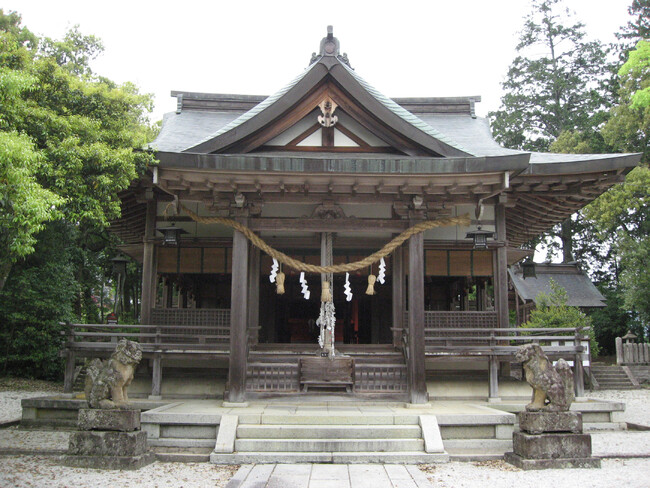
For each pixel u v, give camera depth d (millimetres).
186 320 12438
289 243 13352
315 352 11695
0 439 9516
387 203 11039
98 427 7773
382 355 12086
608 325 31719
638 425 10945
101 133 9922
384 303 18828
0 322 18953
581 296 32156
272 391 10844
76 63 23594
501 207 12883
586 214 29734
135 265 28938
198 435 8758
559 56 40938
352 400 10742
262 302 18266
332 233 11938
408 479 7047
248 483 6812
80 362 20641
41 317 19234
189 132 15203
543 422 7836
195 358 11523
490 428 8977
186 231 13109
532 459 7695
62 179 8727
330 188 10422
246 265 10812
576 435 7809
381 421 8820
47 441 9344
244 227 10773
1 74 7352
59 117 9305
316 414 8977
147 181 11539
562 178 11836
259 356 11727
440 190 10648
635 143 30797
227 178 10234
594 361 28688
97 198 9305
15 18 21297
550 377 8008
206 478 7129
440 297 18625
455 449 8664
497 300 12695
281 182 10312
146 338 12664
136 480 6945
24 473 7207
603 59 39219
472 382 12289
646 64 21781
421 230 10844
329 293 11086
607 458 8344
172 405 10242
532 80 40188
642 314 27375
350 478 7094
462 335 12570
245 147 10797
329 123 10984
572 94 40000
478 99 18453
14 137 7137
